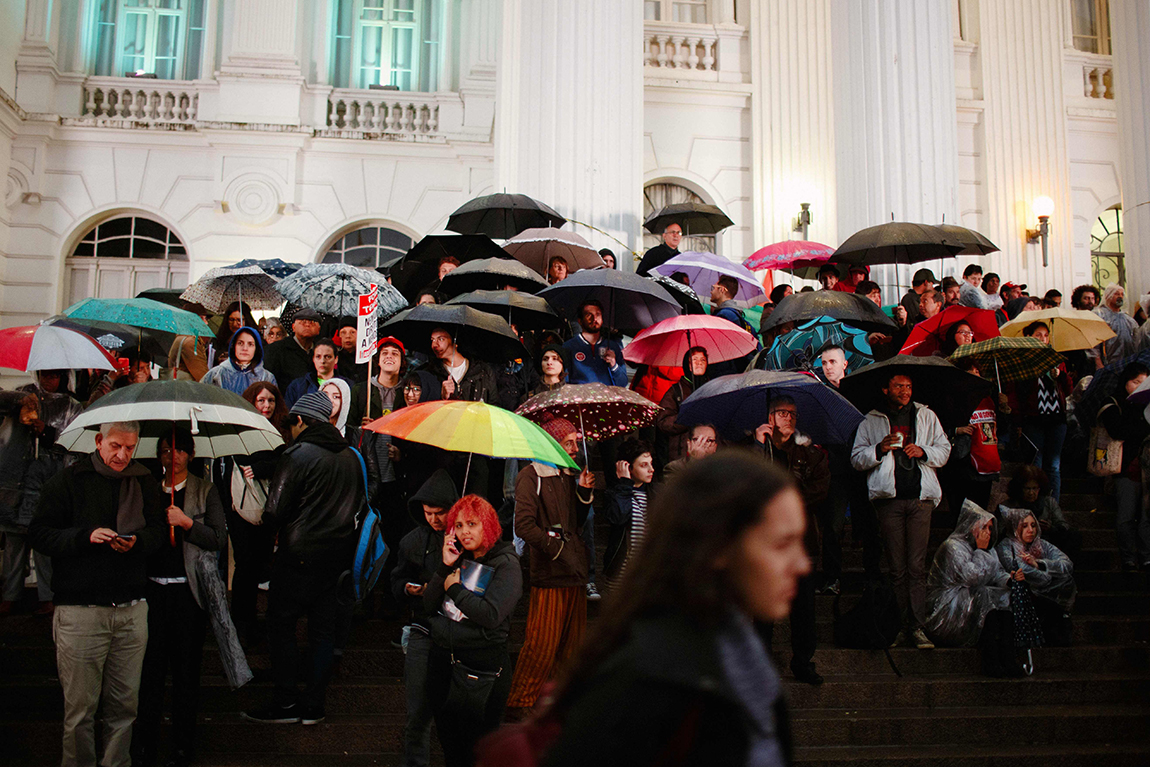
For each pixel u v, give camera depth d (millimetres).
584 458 5266
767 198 14273
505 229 9242
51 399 6320
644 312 7516
